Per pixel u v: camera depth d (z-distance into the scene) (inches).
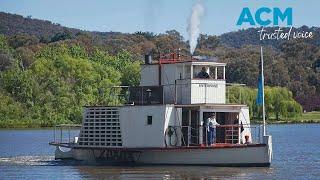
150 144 4343.0
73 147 4658.0
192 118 4355.3
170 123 4311.0
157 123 4323.3
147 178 3821.4
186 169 4156.0
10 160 5177.2
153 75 4584.2
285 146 7544.3
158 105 4323.3
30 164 4753.9
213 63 4458.7
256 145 4180.6
